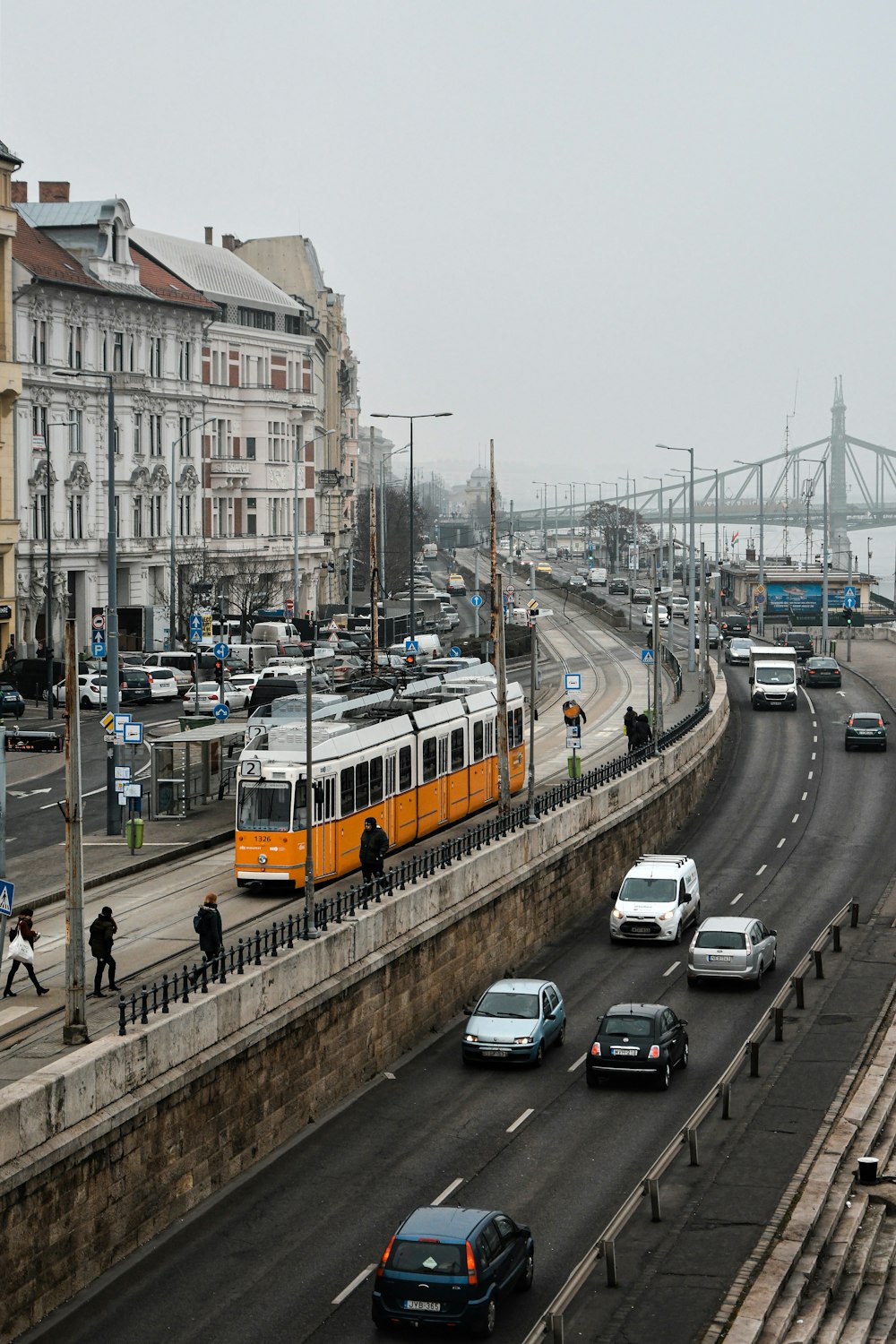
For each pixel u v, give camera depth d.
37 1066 32.88
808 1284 32.12
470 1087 44.59
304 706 56.84
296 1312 30.66
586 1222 35.47
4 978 40.88
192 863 55.97
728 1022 51.19
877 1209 36.09
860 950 59.66
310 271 175.50
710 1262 32.97
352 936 43.88
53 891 50.09
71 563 111.94
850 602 135.75
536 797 71.69
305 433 151.25
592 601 174.50
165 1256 32.81
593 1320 30.34
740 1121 42.00
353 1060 43.94
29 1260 29.48
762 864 73.00
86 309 115.00
